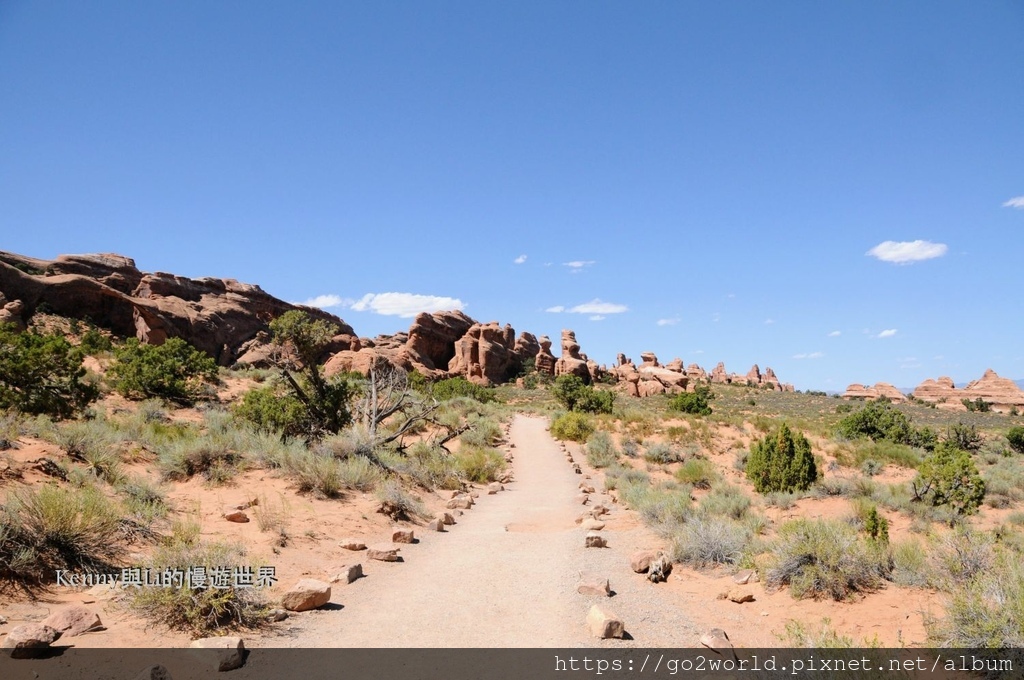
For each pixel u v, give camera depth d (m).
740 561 8.58
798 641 5.63
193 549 6.60
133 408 25.47
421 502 14.21
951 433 37.56
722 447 27.97
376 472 14.71
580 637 6.09
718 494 16.39
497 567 8.92
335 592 7.36
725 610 6.98
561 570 8.72
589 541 10.26
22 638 4.68
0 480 8.45
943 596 6.41
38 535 6.30
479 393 57.91
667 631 6.28
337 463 14.20
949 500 15.47
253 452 13.90
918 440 35.81
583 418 33.97
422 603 7.13
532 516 14.34
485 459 22.05
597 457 25.72
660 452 25.81
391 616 6.63
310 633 5.97
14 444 10.38
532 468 24.78
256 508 10.55
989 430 58.38
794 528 8.48
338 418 20.14
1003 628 4.93
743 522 12.16
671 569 8.62
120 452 13.00
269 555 8.30
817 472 19.11
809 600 7.00
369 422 19.73
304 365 21.08
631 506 14.87
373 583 7.93
